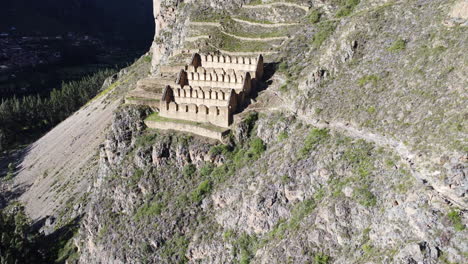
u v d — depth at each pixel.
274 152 74.56
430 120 56.00
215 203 77.12
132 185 85.75
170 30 158.62
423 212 47.31
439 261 43.75
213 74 95.44
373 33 78.44
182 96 92.81
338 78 76.06
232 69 95.94
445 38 65.50
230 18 127.31
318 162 64.88
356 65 75.69
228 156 81.19
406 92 63.25
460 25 65.38
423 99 59.75
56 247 95.25
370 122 63.59
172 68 110.31
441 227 45.31
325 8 109.44
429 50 66.25
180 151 84.19
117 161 91.38
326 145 66.56
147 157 87.00
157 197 83.00
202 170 81.94
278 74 91.75
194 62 102.50
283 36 106.94
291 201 65.69
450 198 47.00
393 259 46.34
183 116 90.31
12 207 125.88
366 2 96.31
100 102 174.38
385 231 50.41
